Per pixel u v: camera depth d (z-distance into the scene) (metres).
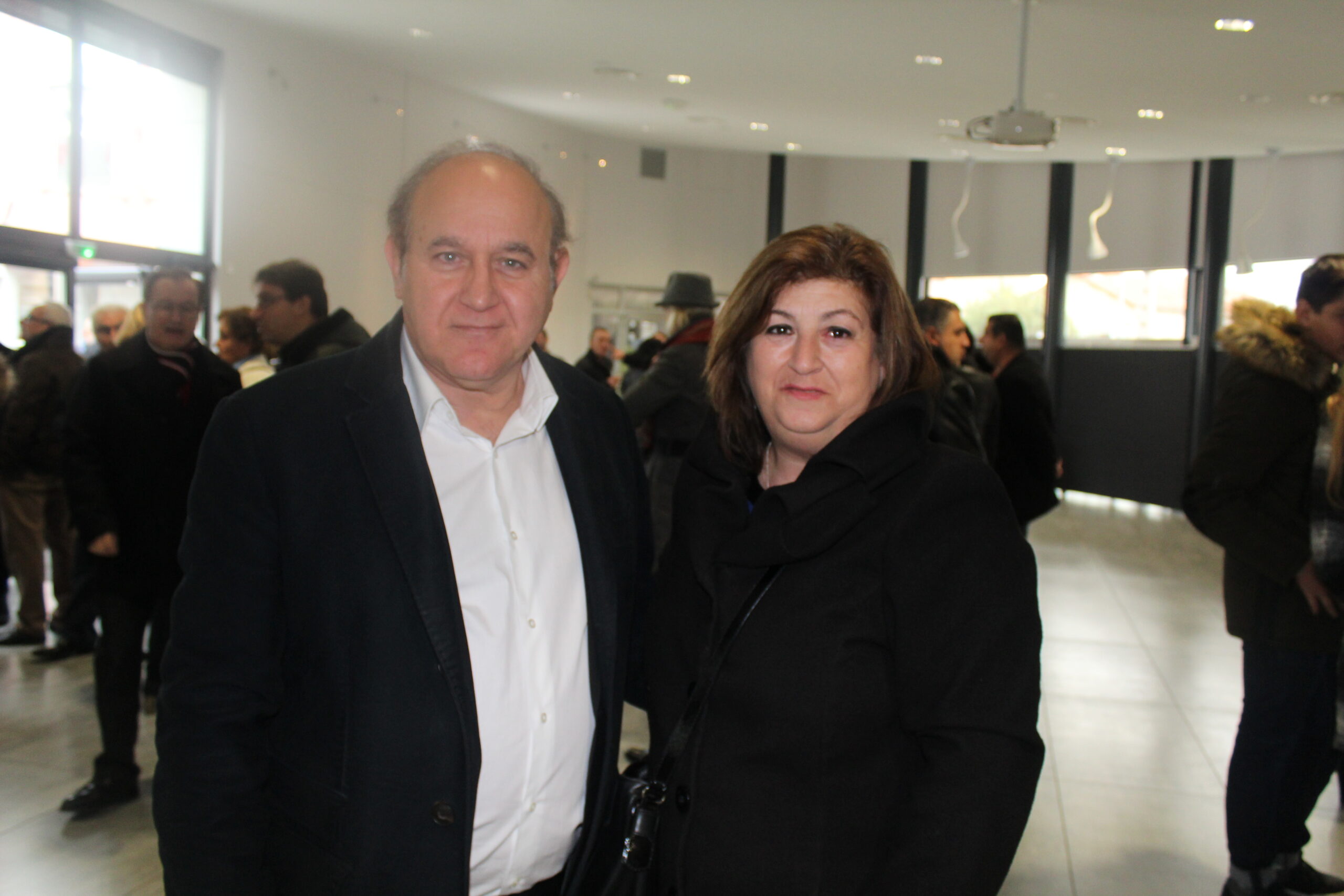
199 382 3.14
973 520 1.17
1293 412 2.31
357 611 1.21
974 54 7.51
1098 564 7.81
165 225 7.21
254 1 7.18
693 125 11.27
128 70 6.79
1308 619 2.34
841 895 1.15
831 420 1.27
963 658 1.12
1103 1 6.16
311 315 3.38
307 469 1.23
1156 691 4.51
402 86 9.45
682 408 3.83
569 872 1.38
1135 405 11.84
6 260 6.04
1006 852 1.06
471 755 1.20
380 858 1.19
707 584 1.30
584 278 12.66
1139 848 3.01
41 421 4.79
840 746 1.17
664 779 1.29
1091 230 12.21
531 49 8.20
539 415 1.40
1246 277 11.42
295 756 1.24
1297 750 2.42
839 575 1.20
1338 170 10.73
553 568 1.36
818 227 1.32
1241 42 6.84
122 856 2.81
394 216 1.34
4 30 5.94
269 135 7.96
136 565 3.09
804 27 7.12
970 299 13.27
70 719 3.86
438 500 1.26
